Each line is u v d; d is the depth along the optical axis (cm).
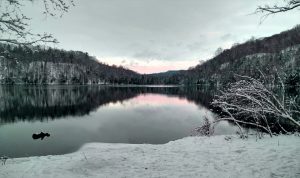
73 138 1939
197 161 848
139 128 2314
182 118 2877
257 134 1342
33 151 1571
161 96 6944
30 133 2155
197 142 1192
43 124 2623
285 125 1772
